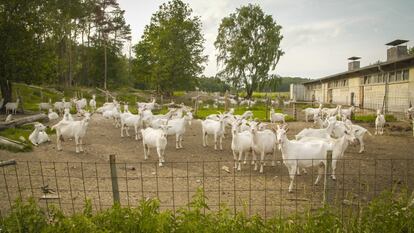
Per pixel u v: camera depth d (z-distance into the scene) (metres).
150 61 59.09
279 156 13.75
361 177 10.57
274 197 8.62
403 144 16.80
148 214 5.21
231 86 58.62
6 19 27.44
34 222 5.39
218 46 58.62
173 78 55.38
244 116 21.14
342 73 44.06
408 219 5.36
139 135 18.33
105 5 60.19
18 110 28.61
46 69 29.73
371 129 22.06
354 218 5.55
